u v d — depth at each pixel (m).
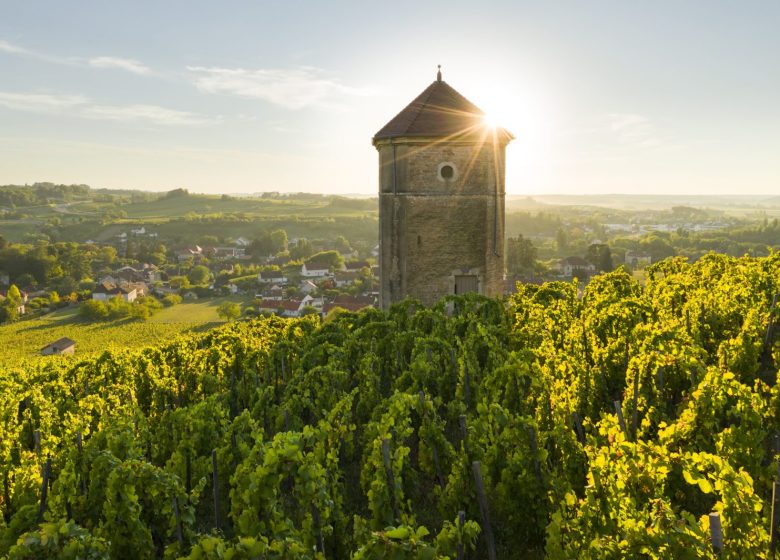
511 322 20.61
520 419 9.66
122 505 8.52
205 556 6.62
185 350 21.94
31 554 6.64
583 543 7.39
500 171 25.03
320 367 14.69
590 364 15.98
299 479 8.28
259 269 193.88
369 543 6.34
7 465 12.15
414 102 25.86
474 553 9.00
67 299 144.25
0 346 99.94
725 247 191.12
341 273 172.75
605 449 8.26
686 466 7.42
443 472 10.97
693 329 16.27
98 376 19.45
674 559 6.03
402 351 18.16
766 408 10.29
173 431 12.91
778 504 6.46
